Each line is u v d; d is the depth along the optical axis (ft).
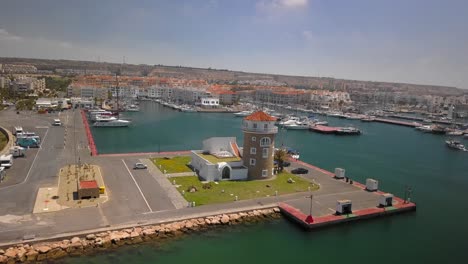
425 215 226.99
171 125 634.02
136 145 431.02
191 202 207.00
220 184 244.83
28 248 151.43
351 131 623.77
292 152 382.22
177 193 223.30
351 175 327.88
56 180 238.89
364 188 253.65
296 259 162.91
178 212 194.18
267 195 228.22
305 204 216.74
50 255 150.51
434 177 340.18
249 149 260.21
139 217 184.96
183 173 268.82
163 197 215.10
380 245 181.06
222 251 165.48
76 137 414.41
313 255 167.73
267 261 159.43
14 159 295.07
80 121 563.48
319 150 453.17
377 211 212.02
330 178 276.82
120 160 304.71
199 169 274.98
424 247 181.47
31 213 182.91
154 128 586.45
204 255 160.86
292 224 196.85
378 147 502.79
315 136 579.07
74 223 173.88
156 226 177.58
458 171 371.76
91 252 155.53
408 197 261.03
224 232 183.11
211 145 295.48
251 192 231.91
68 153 325.62
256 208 206.39
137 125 613.93
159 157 320.91
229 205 208.44
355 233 192.75
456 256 173.47
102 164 288.30
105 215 185.06
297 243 177.68
